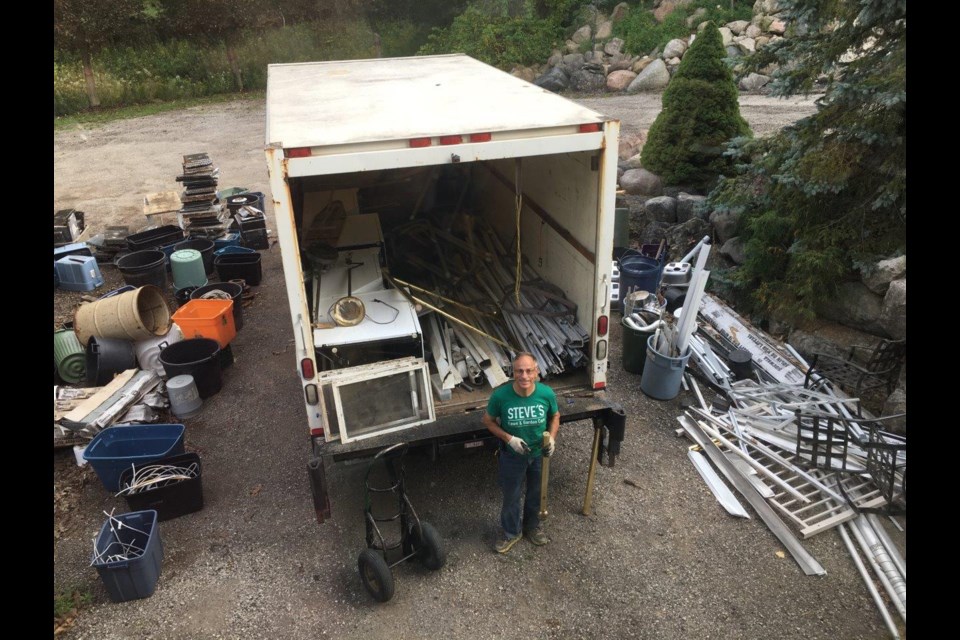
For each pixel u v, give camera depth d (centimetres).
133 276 887
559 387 500
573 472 555
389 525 504
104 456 552
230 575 463
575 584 444
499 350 523
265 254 1063
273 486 555
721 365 670
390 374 441
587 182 471
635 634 407
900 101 595
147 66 2264
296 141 397
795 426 569
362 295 506
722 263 836
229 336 739
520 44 2011
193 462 530
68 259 914
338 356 448
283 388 702
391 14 2486
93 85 2095
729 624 411
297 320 415
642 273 789
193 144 1688
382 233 638
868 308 644
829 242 664
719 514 504
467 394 491
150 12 2217
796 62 768
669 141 988
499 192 675
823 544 468
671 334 651
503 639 405
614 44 1912
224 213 1178
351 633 414
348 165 396
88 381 686
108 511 532
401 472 441
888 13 600
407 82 639
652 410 635
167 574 465
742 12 1780
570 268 525
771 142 751
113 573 430
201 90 2273
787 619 414
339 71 746
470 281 616
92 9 1992
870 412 593
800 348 689
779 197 729
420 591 442
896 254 632
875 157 652
